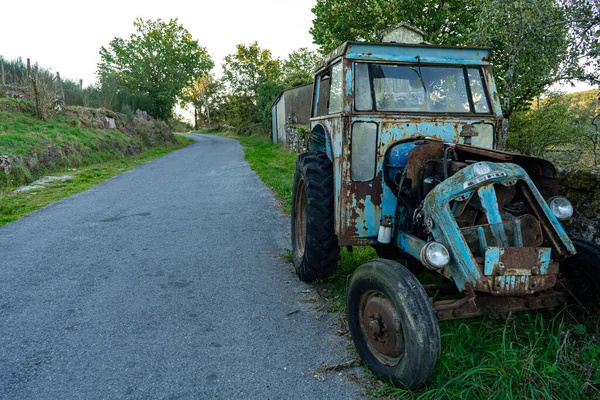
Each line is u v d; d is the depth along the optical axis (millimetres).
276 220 6922
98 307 3854
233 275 4562
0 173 10594
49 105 17469
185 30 36625
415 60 3412
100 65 34812
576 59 4934
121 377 2785
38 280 4539
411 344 2264
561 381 2324
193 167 14586
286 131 21688
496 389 2326
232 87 45969
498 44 7523
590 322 2771
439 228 2471
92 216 7523
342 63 3332
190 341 3217
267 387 2637
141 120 26453
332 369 2789
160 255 5297
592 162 4648
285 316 3572
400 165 3113
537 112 8109
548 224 2451
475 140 3449
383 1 12914
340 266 4297
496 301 2629
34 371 2877
